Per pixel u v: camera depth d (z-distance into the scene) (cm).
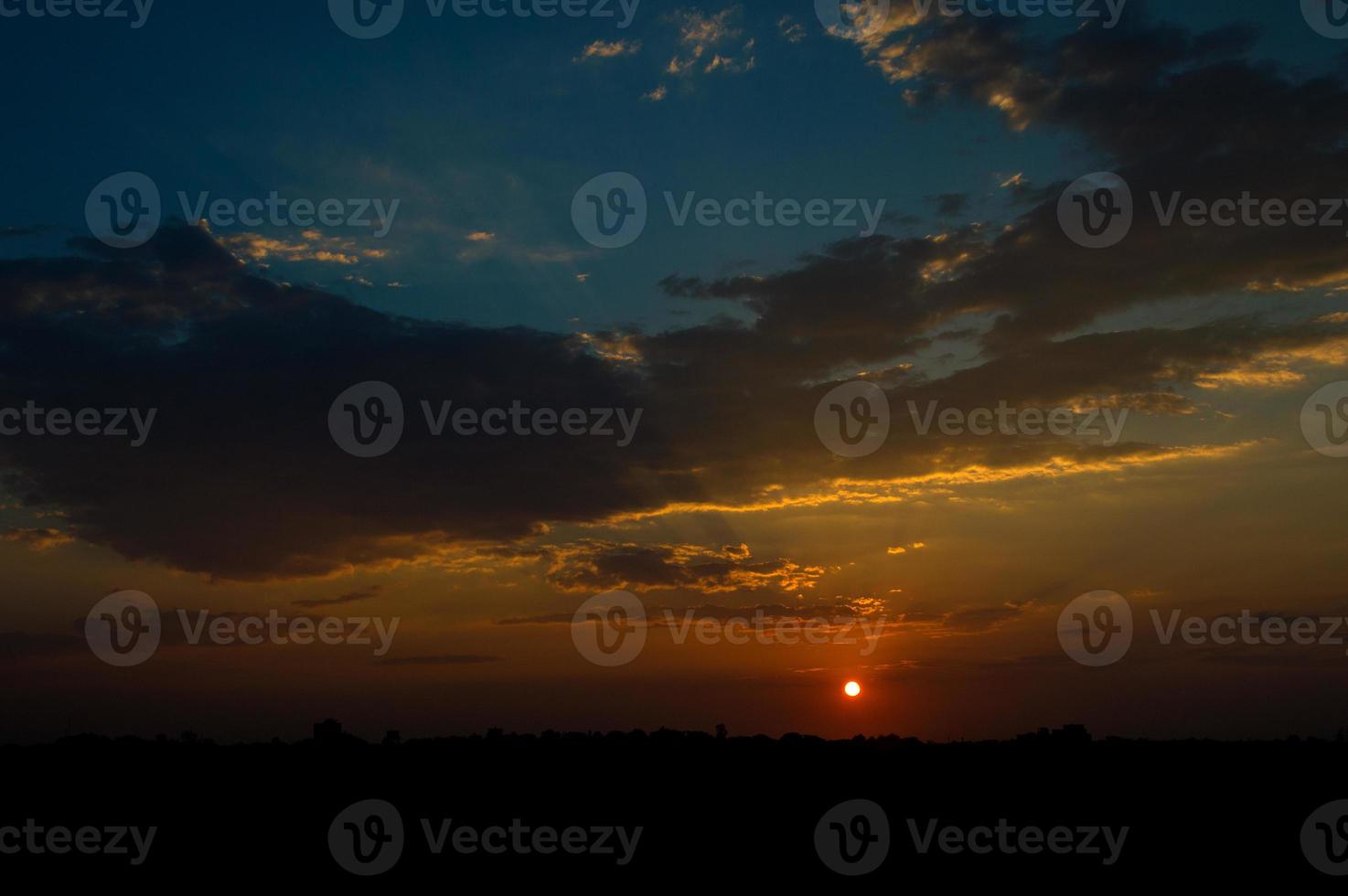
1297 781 2470
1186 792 2425
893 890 1944
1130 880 1950
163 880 1942
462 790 2522
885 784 2550
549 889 1953
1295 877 1945
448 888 1967
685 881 2003
